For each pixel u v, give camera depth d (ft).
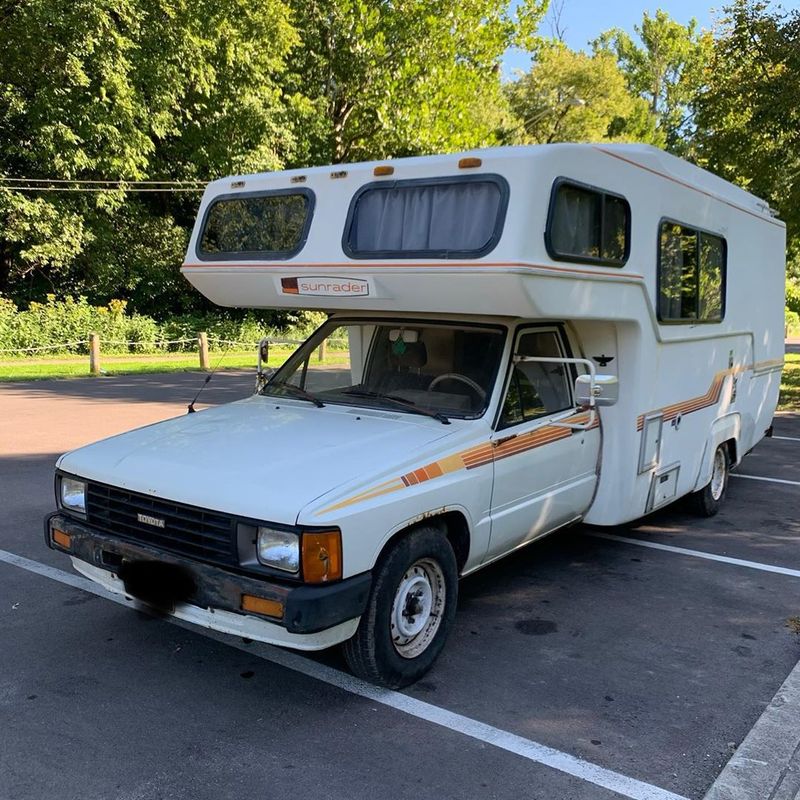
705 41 78.43
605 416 18.22
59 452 30.48
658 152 18.48
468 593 17.62
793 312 179.63
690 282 20.81
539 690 13.05
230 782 10.30
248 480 12.08
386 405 15.75
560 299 14.55
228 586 11.42
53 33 72.95
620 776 10.67
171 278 98.32
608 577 18.84
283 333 98.63
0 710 11.92
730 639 15.31
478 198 13.89
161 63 77.61
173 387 53.57
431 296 14.64
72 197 82.99
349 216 15.43
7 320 73.87
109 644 14.25
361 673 12.55
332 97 96.27
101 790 10.07
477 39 97.35
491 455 14.51
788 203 56.65
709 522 24.02
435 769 10.71
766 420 29.71
